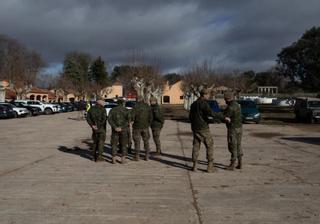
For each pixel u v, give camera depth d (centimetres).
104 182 958
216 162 1259
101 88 10181
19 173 1077
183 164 1224
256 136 2186
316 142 1877
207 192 857
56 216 687
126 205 754
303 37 5556
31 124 3209
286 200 791
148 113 1291
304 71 5597
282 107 7175
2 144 1783
